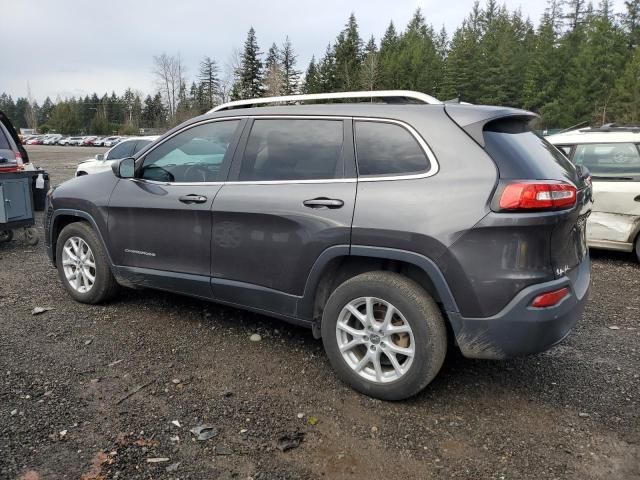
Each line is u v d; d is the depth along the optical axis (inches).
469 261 115.6
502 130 127.6
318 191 135.3
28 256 279.3
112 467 103.7
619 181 268.8
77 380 138.1
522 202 112.2
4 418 119.5
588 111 1999.3
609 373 147.1
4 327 173.3
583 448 112.7
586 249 144.4
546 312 115.0
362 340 131.0
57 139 3189.0
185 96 2910.9
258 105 163.0
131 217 174.7
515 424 121.6
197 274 161.5
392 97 140.9
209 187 156.8
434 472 104.7
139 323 178.4
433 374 123.0
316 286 138.0
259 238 145.4
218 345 161.9
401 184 125.1
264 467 105.3
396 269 132.8
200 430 116.6
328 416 123.7
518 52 2524.6
